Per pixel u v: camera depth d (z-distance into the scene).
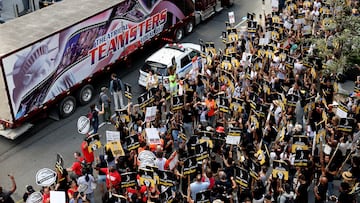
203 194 14.33
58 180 16.11
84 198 15.38
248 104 19.92
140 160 16.16
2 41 20.48
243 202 14.79
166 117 20.58
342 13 24.19
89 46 23.34
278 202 15.15
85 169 16.41
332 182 16.80
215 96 20.56
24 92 20.73
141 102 19.89
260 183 14.86
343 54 23.03
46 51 21.14
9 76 19.89
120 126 18.91
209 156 16.77
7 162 20.58
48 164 20.41
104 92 22.12
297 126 16.92
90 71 23.89
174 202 14.77
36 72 20.97
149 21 27.16
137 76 26.84
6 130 21.56
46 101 21.92
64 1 24.95
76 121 23.14
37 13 23.44
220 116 19.83
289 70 22.59
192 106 19.97
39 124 23.00
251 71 21.81
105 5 24.27
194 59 22.97
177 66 24.89
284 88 20.75
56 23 22.20
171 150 18.58
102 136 21.80
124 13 25.02
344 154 16.95
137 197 15.30
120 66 27.56
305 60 22.58
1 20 32.56
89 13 23.25
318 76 22.86
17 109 20.69
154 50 29.55
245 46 25.80
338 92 22.45
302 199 15.43
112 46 24.86
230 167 16.31
